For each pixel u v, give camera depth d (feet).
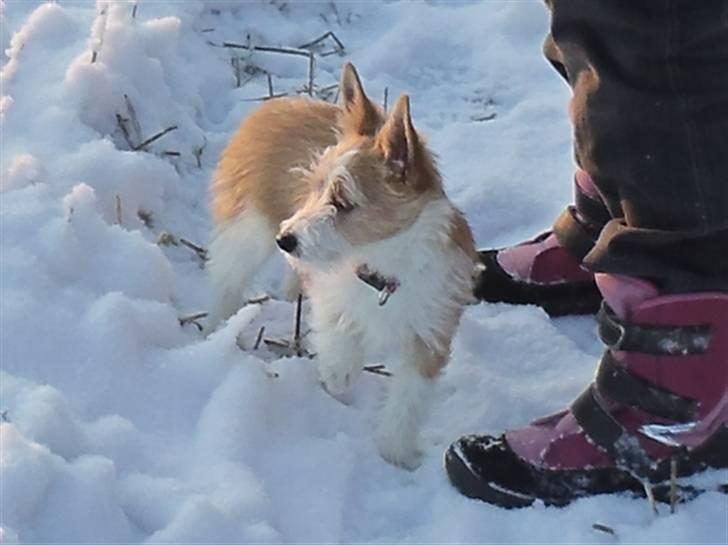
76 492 6.54
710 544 6.69
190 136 8.55
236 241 7.65
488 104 9.07
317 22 9.52
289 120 7.61
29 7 8.89
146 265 7.50
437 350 7.23
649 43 6.45
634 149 6.57
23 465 6.49
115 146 8.23
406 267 7.15
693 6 6.38
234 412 7.01
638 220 6.66
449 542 6.76
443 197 7.22
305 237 7.06
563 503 6.91
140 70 8.49
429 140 8.70
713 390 6.76
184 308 7.75
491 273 7.89
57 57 8.41
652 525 6.77
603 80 6.56
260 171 7.57
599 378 6.88
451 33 9.43
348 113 7.38
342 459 7.04
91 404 6.98
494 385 7.45
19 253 7.29
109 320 7.13
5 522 6.41
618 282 6.74
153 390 7.10
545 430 6.98
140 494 6.65
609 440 6.85
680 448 6.84
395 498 6.97
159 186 8.10
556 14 6.63
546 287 7.86
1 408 6.76
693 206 6.56
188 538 6.50
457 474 6.96
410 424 7.16
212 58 9.09
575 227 7.74
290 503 6.85
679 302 6.68
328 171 7.13
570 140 8.73
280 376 7.30
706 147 6.50
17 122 8.04
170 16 9.12
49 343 7.07
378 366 7.63
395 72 9.23
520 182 8.46
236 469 6.82
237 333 7.30
